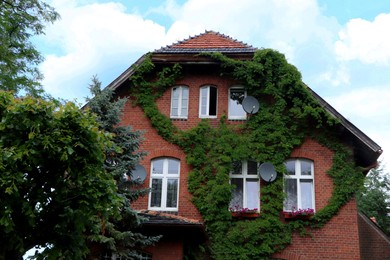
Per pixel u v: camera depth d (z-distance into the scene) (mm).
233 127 17922
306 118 17750
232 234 16391
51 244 8117
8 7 16062
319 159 17438
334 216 16703
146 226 14750
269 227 16453
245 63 18359
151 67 18578
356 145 17594
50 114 7965
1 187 7324
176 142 17859
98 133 8406
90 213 8188
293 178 17438
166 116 18312
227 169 17172
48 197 7949
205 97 18688
